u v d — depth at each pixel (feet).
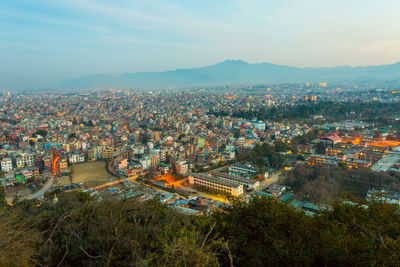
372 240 86.63
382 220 95.04
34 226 116.88
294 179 399.44
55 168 474.90
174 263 76.59
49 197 343.67
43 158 508.12
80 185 407.03
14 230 88.63
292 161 510.99
